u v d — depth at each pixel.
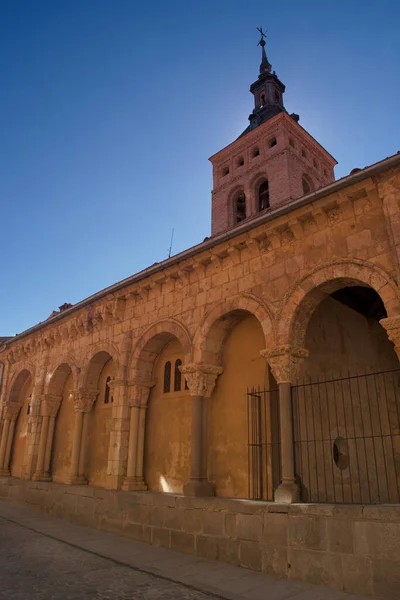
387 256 8.70
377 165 8.78
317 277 9.72
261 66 36.03
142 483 13.28
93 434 16.09
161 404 13.94
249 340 11.90
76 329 17.48
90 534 12.00
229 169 31.12
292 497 8.73
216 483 11.37
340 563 7.50
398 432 12.91
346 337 12.90
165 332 13.25
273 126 29.02
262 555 8.54
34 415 18.69
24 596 6.78
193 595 7.10
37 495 16.31
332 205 9.76
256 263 11.16
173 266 13.16
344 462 11.38
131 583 7.69
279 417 10.34
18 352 21.66
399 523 7.07
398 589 6.84
